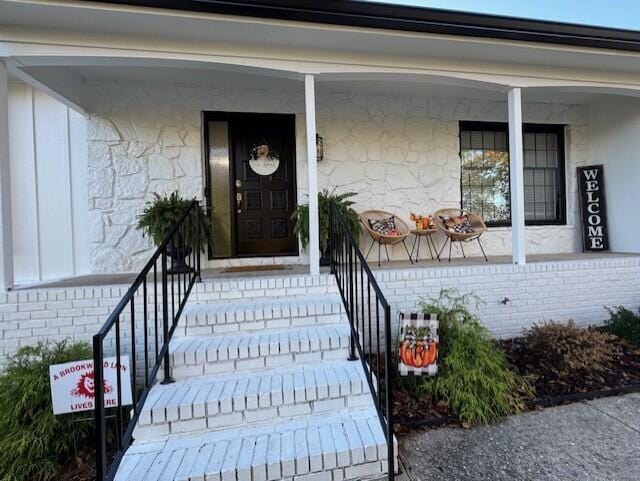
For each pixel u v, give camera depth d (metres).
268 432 2.09
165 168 4.38
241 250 4.68
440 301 3.56
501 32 3.22
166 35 2.99
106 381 2.17
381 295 2.08
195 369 2.49
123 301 1.97
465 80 3.70
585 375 3.03
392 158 5.06
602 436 2.32
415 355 2.63
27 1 2.49
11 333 2.94
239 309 2.93
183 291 3.12
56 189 4.24
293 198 4.78
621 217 5.24
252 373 2.52
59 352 2.49
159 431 2.07
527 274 3.92
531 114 5.49
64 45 2.86
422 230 4.65
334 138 4.88
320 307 3.01
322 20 2.91
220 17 2.77
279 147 4.76
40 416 2.18
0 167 2.89
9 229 2.99
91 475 2.06
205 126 4.53
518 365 3.19
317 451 1.89
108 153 4.25
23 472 2.02
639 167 4.98
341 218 3.15
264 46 3.20
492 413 2.52
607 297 4.16
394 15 3.01
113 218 4.27
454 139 5.25
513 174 3.94
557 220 5.71
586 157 5.70
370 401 2.34
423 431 2.40
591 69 3.99
